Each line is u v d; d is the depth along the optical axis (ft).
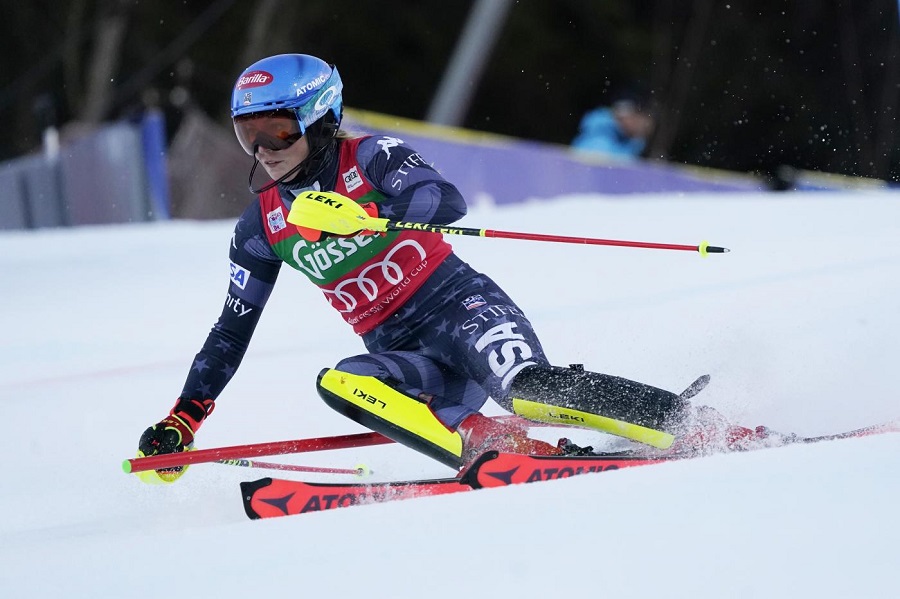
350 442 41.73
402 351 44.09
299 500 36.32
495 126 306.35
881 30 286.87
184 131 157.58
